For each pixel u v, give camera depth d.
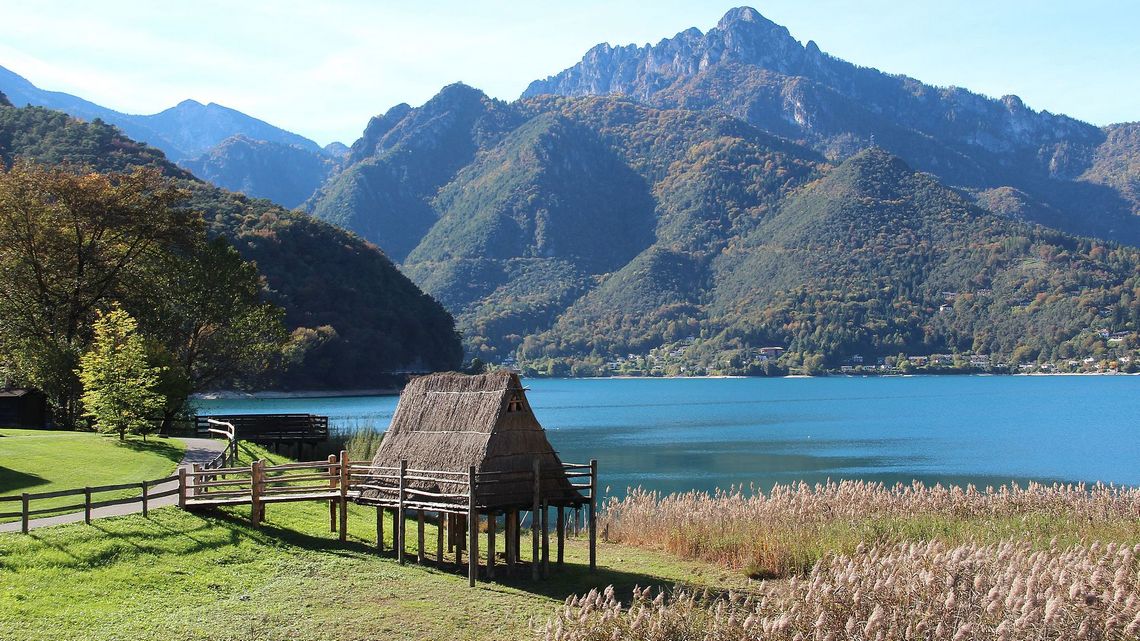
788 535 31.27
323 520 34.69
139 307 64.56
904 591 21.86
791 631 20.59
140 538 27.80
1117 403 162.25
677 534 33.56
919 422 123.06
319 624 23.41
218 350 67.25
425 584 27.19
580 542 36.19
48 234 63.19
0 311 62.44
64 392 59.00
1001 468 72.81
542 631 21.69
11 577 23.58
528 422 29.64
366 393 167.75
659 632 21.11
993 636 19.77
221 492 33.00
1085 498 36.59
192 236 69.62
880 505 35.75
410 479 29.92
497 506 28.22
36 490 34.00
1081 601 20.59
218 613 23.66
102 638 21.31
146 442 49.28
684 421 127.38
